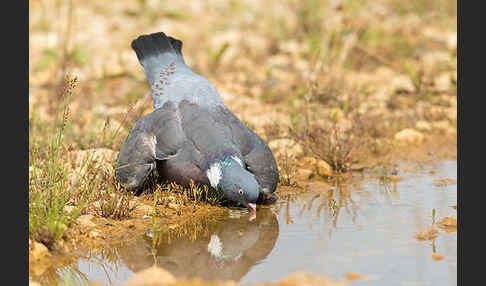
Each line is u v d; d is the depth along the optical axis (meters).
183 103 12.45
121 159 12.03
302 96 18.39
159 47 14.15
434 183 13.09
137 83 19.81
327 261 9.12
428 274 8.61
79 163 12.97
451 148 15.69
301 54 23.23
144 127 12.24
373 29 23.75
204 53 23.31
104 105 18.03
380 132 16.41
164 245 9.90
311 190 12.80
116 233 10.31
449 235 10.14
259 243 9.94
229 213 11.40
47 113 17.06
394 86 19.92
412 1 27.25
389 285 8.27
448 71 21.53
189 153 11.62
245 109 18.03
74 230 10.10
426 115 17.88
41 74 20.33
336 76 20.14
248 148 11.88
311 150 14.43
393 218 11.04
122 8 27.89
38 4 27.72
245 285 8.20
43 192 10.42
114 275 8.82
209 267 9.02
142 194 12.05
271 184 11.78
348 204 11.89
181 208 11.51
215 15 27.95
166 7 27.91
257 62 22.89
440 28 25.91
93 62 21.36
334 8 22.69
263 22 26.91
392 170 14.09
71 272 8.90
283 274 8.71
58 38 22.70
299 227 10.66
